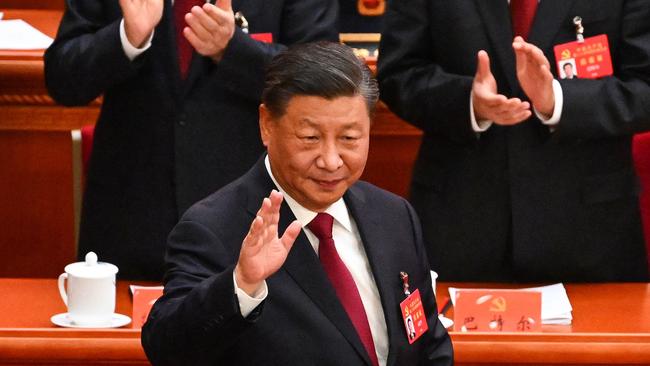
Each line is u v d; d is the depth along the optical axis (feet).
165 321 29.09
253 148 47.24
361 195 32.78
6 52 58.49
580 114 44.62
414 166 48.52
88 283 39.99
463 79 45.19
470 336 39.83
